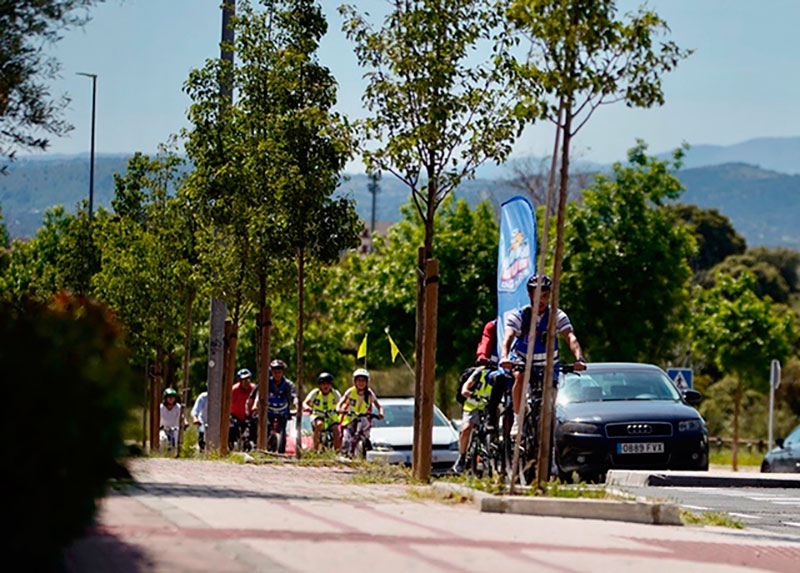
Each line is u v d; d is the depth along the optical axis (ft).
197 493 58.29
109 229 183.32
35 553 32.71
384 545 43.62
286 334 301.84
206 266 139.13
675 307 252.21
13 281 214.28
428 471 80.69
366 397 133.90
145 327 178.09
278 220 120.88
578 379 123.95
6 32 61.87
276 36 125.29
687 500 89.20
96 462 33.71
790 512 81.00
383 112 85.87
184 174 173.78
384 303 266.16
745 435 367.45
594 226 250.98
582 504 58.39
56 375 32.42
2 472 31.96
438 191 86.63
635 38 61.11
